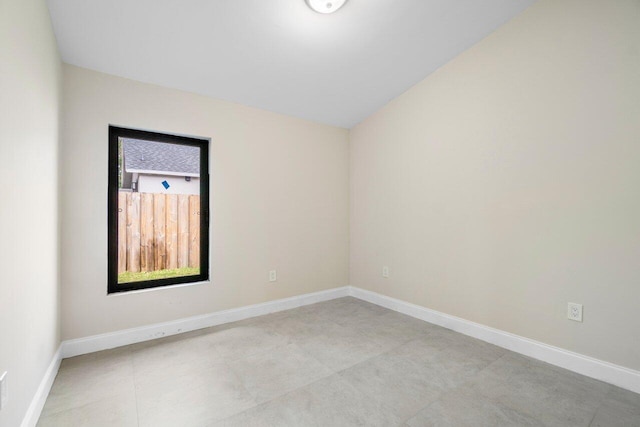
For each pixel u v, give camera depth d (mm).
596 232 1838
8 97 1131
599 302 1826
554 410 1539
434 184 2793
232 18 1940
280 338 2438
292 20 2023
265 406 1570
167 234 2693
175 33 1993
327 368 1961
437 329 2643
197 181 2932
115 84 2281
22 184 1281
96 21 1821
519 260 2197
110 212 2326
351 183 3760
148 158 4117
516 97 2207
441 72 2717
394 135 3188
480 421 1459
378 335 2506
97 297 2199
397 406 1574
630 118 1714
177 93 2559
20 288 1258
